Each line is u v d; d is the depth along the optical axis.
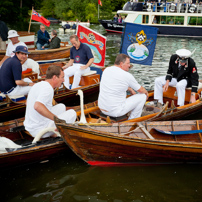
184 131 4.62
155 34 7.68
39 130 4.19
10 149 3.83
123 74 4.58
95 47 8.99
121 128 4.44
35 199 3.55
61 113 4.33
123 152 4.12
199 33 23.88
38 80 7.13
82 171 4.17
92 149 4.04
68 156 4.53
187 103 6.41
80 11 47.91
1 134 4.55
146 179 4.01
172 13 24.05
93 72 7.53
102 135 3.86
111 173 4.14
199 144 4.13
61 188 3.77
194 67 5.92
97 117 5.55
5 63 5.61
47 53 10.55
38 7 52.16
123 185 3.86
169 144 4.07
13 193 3.66
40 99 3.79
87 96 7.69
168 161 4.37
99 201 3.53
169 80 6.03
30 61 7.36
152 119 5.07
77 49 7.03
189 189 3.80
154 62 12.60
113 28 25.98
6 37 9.89
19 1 44.72
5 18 43.19
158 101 6.27
